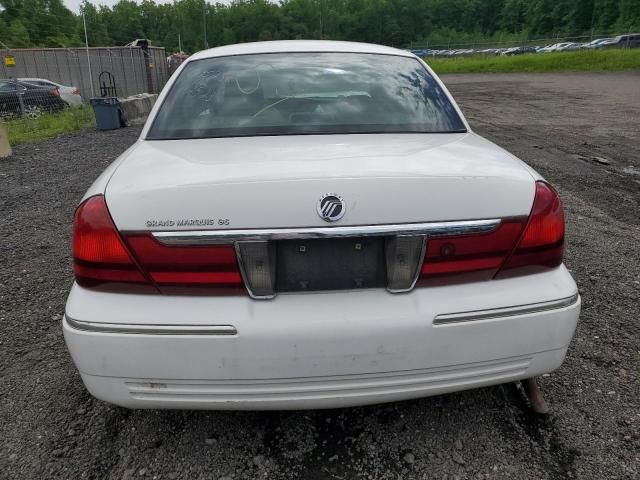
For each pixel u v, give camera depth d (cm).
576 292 198
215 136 240
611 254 423
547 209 193
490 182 187
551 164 754
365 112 256
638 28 6812
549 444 219
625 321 315
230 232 172
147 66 2702
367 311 179
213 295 178
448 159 201
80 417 237
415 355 182
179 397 182
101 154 940
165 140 241
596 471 204
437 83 288
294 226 173
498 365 190
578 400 245
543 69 3688
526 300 188
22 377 267
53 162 870
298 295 180
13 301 353
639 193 609
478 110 1513
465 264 184
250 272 176
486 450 216
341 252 180
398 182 178
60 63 2305
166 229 174
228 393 181
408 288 182
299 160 193
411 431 227
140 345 175
